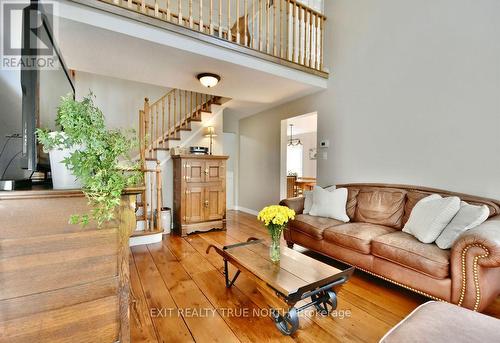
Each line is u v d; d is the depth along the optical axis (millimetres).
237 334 1610
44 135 1054
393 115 3021
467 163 2436
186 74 3105
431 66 2682
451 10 2525
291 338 1571
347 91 3533
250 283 2299
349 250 2453
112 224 1094
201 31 2533
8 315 893
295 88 3740
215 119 5031
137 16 2166
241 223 4809
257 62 2982
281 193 4934
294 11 3363
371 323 1728
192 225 3979
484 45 2311
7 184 1126
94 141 1025
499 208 2127
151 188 3684
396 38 2982
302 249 3373
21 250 915
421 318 1090
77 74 4848
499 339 945
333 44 3727
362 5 3342
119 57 2598
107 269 1081
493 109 2266
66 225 999
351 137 3498
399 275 2043
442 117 2602
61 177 1094
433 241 2027
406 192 2746
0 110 1615
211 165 4188
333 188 3523
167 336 1588
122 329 1123
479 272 1591
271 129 5141
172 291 2156
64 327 984
